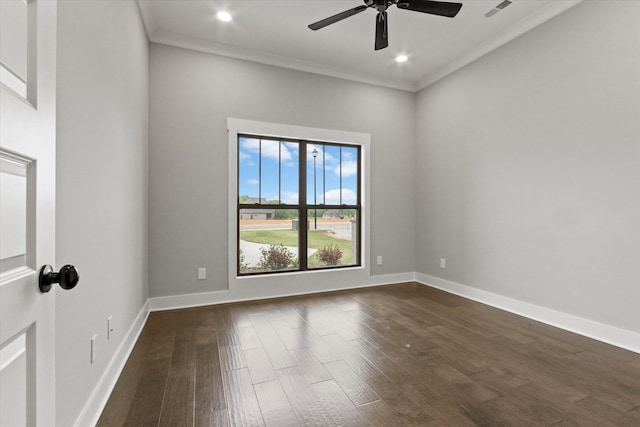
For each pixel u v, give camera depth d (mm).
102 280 1668
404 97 4504
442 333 2633
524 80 3066
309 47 3521
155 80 3223
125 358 2145
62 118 1204
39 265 771
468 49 3564
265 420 1547
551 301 2836
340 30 3203
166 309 3240
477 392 1784
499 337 2551
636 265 2281
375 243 4320
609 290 2432
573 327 2662
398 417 1568
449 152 3980
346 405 1665
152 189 3201
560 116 2756
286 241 3912
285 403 1683
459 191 3836
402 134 4488
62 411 1195
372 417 1570
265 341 2469
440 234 4125
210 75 3438
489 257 3439
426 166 4367
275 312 3162
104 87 1692
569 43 2686
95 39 1553
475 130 3607
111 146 1823
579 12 2607
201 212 3395
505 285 3262
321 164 4105
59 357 1171
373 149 4301
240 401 1698
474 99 3623
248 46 3490
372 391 1795
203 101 3404
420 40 3381
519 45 3111
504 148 3266
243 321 2908
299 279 3844
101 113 1645
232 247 3514
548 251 2855
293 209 3953
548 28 2848
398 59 3805
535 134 2965
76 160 1335
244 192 3691
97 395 1574
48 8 812
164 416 1573
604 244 2459
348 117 4137
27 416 728
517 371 2014
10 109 637
